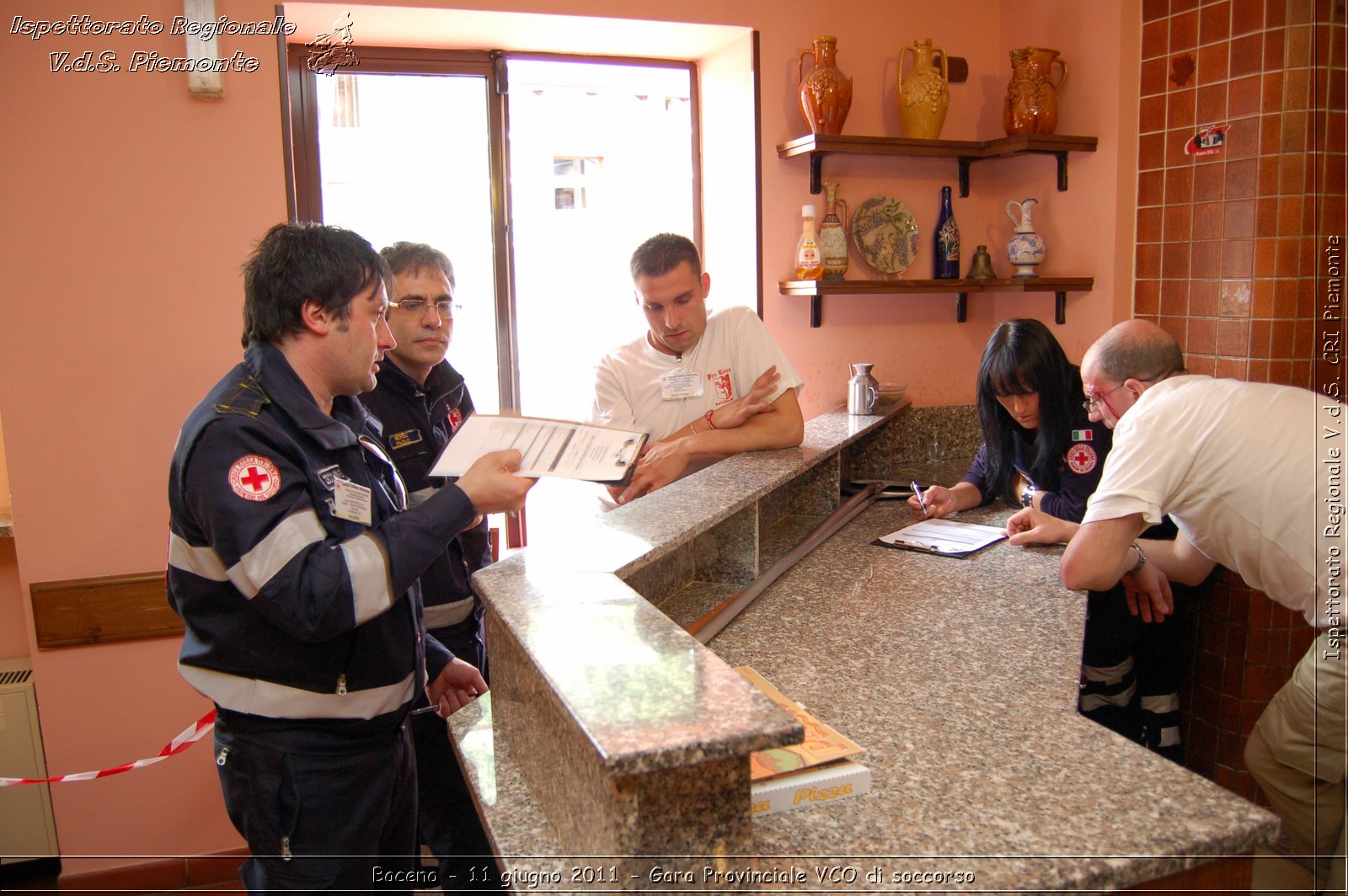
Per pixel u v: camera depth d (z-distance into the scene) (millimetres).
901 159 3314
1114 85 2900
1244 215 2578
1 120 2350
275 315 1341
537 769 1105
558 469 1398
